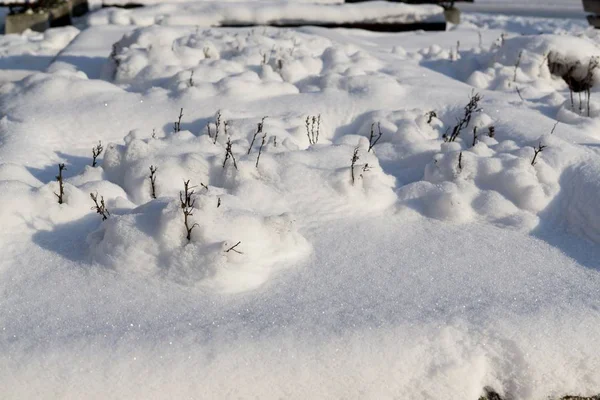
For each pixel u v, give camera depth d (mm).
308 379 2832
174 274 3336
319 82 6496
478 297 3309
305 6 11781
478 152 4645
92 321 3049
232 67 6930
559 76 7531
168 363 2795
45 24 12602
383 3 12250
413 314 3133
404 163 4891
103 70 7344
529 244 3863
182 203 3434
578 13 19156
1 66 9461
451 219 4066
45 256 3539
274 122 5406
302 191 4148
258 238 3494
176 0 13023
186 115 5691
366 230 3938
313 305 3197
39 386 2715
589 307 3223
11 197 3717
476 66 7910
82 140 5430
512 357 2988
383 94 6047
